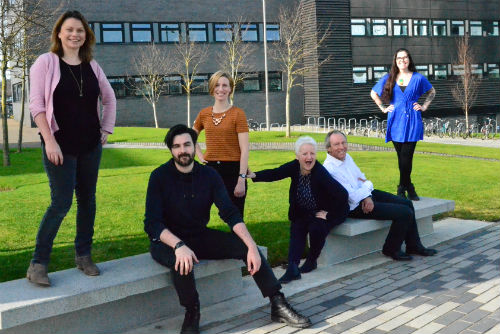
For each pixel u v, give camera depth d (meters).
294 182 5.47
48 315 3.50
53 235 3.89
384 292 4.80
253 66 38.12
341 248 5.87
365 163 15.22
